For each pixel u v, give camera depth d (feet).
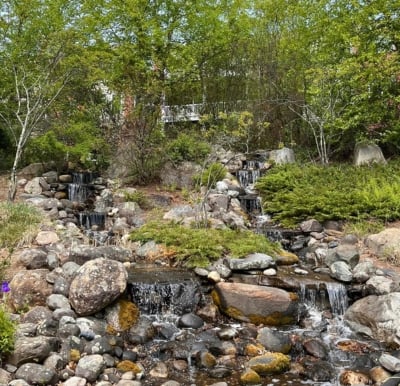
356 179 36.04
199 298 20.79
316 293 21.20
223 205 33.14
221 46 45.14
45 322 17.01
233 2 45.96
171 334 18.53
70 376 14.92
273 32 53.01
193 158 40.14
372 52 40.32
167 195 35.91
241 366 16.57
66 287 19.08
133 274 22.02
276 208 33.73
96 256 22.62
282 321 19.79
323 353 17.52
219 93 50.49
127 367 15.89
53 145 36.73
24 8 34.32
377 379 15.83
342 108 41.50
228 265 22.84
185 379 15.72
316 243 28.19
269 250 25.04
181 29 42.83
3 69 35.37
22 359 14.71
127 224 30.17
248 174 40.91
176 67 41.52
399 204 29.94
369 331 19.11
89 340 16.87
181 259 23.79
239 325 19.52
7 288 16.72
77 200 35.45
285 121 49.85
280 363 16.43
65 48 33.71
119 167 39.50
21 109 35.37
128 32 40.40
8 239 23.70
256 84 51.16
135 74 38.50
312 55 46.14
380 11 41.39
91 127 38.55
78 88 39.01
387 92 41.09
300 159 44.75
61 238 25.44
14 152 41.68
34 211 28.17
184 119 47.52
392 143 44.09
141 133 38.47
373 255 25.57
